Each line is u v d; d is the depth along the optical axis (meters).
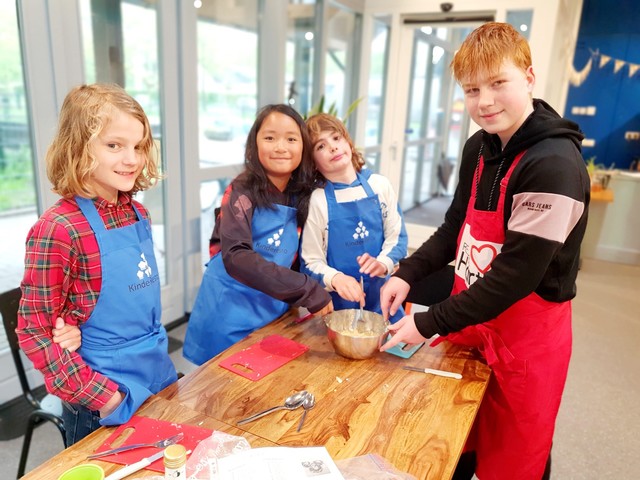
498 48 0.96
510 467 1.25
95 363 1.06
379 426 0.94
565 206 0.95
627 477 1.89
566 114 5.50
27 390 1.51
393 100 4.79
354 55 4.69
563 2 4.16
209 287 1.57
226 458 0.83
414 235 5.15
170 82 2.75
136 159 1.00
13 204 2.24
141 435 0.90
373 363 1.20
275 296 1.27
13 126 2.12
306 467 0.81
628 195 4.73
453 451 0.88
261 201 1.43
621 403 2.40
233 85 3.31
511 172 1.07
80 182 0.97
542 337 1.16
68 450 0.86
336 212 1.55
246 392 1.05
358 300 1.36
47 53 2.09
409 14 4.46
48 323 0.95
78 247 0.98
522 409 1.19
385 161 4.98
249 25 3.33
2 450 1.89
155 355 1.16
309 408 1.00
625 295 3.96
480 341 1.26
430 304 1.77
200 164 3.09
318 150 1.51
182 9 2.70
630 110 5.24
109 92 0.97
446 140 6.52
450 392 1.07
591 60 5.24
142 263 1.11
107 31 2.43
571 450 2.03
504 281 1.01
